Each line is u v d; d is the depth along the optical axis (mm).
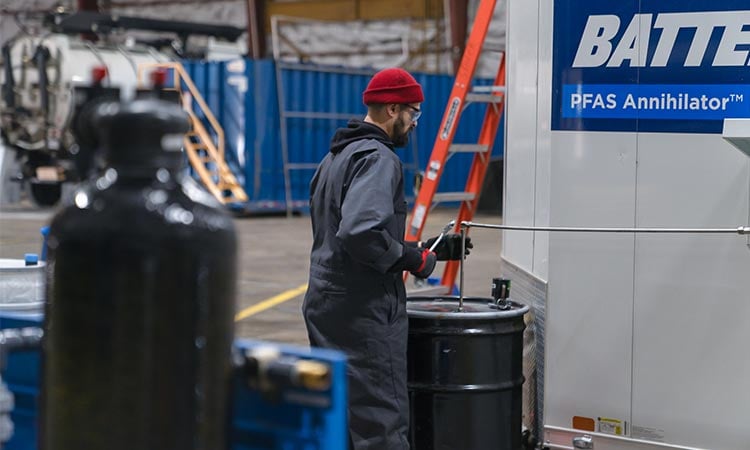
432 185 6527
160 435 1682
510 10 4902
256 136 19047
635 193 4297
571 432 4492
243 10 28328
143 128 1701
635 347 4352
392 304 4070
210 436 1729
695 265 4223
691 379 4266
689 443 4289
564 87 4391
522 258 4875
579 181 4387
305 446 1766
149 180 1715
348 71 20078
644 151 4270
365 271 4047
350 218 3902
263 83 19031
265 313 9641
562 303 4461
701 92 4156
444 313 4211
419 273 4117
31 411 2117
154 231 1662
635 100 4270
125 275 1658
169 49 21250
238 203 18844
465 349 4176
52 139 18609
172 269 1668
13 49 19094
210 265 1702
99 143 2094
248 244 14977
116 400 1674
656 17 4203
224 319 1738
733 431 4215
